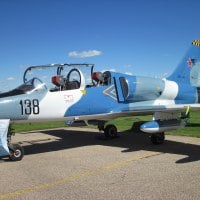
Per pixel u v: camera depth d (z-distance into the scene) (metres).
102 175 6.47
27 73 8.89
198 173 6.48
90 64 9.52
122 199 5.04
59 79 8.77
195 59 12.72
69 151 9.17
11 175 6.61
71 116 8.93
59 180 6.17
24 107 7.98
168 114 9.70
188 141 10.45
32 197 5.21
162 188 5.54
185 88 11.86
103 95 9.55
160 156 8.20
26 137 12.34
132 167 7.09
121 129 13.96
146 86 10.45
